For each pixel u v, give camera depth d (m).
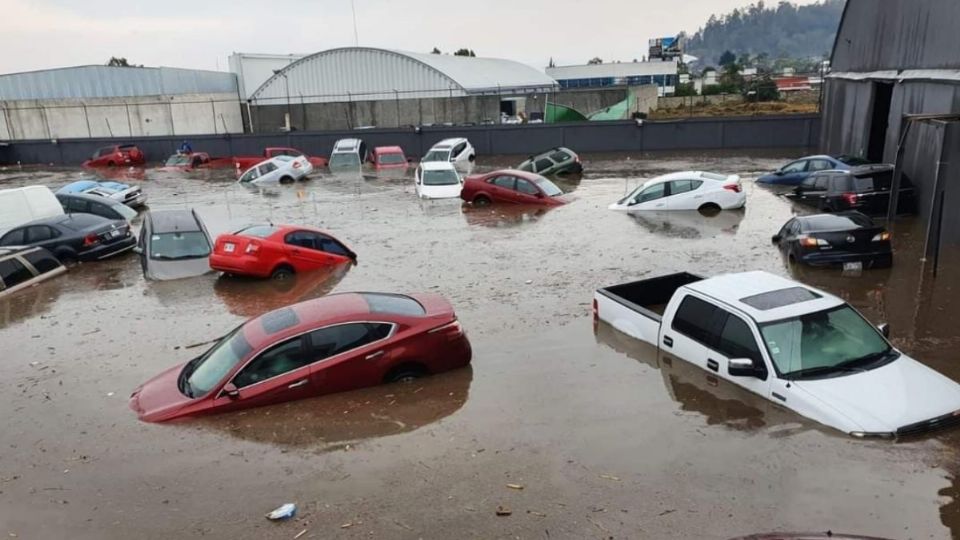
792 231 15.25
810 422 7.62
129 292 15.81
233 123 57.03
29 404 9.80
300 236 16.81
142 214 26.80
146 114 52.22
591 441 7.75
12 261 16.70
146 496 7.18
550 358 10.27
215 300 14.83
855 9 28.59
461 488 6.98
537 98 53.81
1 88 51.62
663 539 6.00
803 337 8.34
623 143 39.91
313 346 9.27
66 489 7.43
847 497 6.39
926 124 18.25
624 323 11.02
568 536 6.12
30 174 40.59
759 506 6.37
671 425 7.98
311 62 52.69
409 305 10.11
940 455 6.89
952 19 18.36
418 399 9.08
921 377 7.86
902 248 15.76
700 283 9.84
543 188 24.12
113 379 10.62
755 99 59.94
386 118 51.66
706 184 21.41
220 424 8.64
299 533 6.39
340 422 8.55
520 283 14.55
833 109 32.56
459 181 27.11
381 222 22.45
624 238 18.36
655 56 93.62
